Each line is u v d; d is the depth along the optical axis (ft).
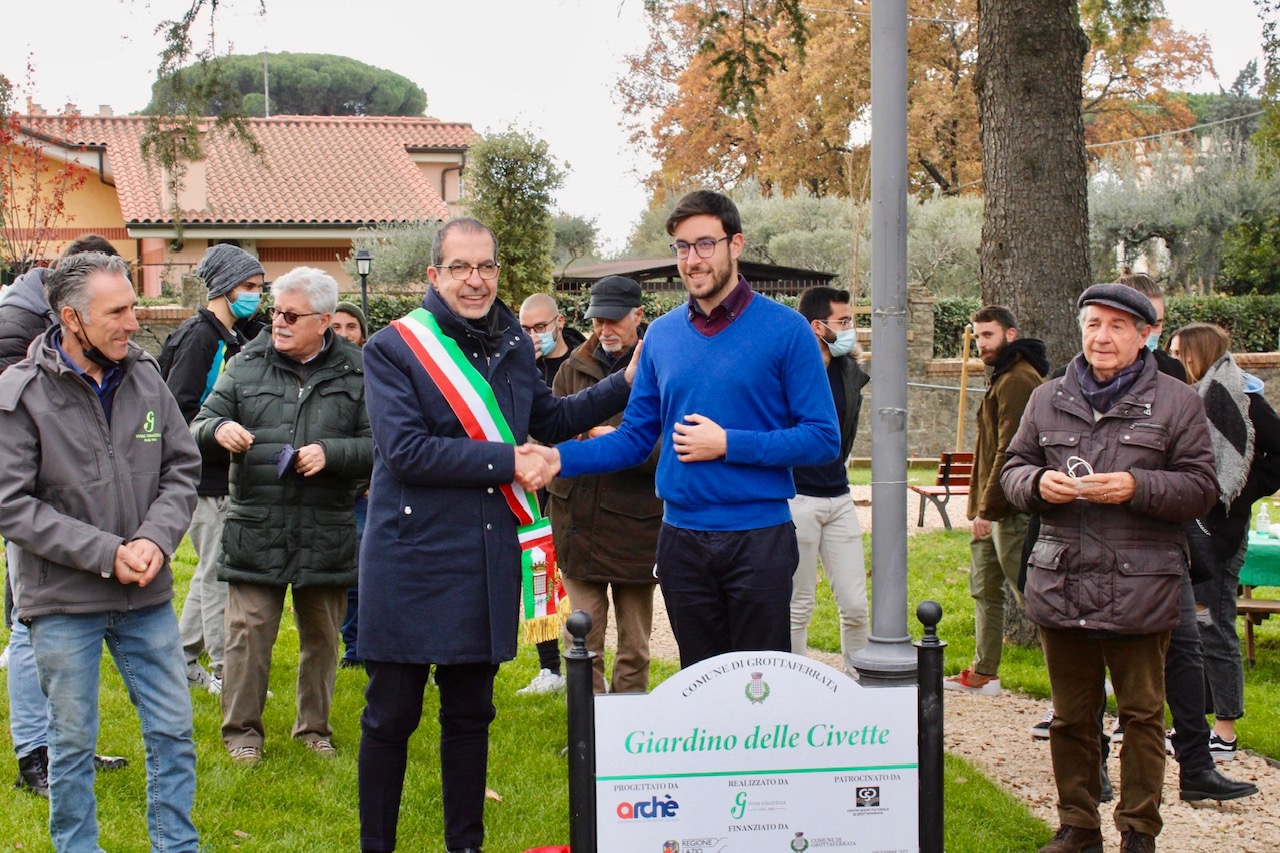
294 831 14.56
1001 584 20.86
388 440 12.26
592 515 17.21
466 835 13.37
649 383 13.67
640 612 17.57
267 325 17.92
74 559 11.90
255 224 87.40
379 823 12.82
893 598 14.20
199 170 86.79
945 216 102.17
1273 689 21.74
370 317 63.46
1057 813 15.58
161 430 12.89
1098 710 13.91
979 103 25.54
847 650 19.72
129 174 90.27
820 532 19.33
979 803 15.58
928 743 9.90
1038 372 19.35
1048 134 24.49
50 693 12.28
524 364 13.37
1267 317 74.49
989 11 25.00
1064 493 13.05
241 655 16.55
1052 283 24.50
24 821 14.33
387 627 12.43
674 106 113.39
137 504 12.58
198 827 14.42
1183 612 15.69
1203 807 15.83
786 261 103.09
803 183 118.01
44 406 12.10
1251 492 17.26
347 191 94.38
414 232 79.56
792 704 9.80
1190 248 91.50
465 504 12.48
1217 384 17.04
